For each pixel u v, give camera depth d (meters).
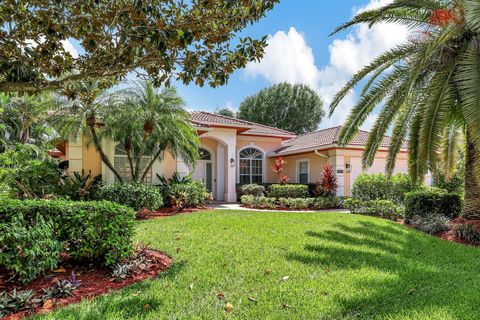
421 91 9.93
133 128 12.90
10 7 4.31
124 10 4.32
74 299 4.24
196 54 4.95
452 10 8.45
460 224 9.23
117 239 5.25
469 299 4.34
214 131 19.27
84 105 11.99
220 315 3.78
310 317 3.78
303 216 11.83
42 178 11.29
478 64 7.64
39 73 4.79
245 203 17.62
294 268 5.59
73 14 4.45
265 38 5.16
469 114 7.49
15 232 4.32
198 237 7.87
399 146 10.37
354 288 4.68
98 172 15.52
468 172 10.01
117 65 4.85
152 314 3.75
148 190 12.36
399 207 13.60
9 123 13.70
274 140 23.36
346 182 18.69
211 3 4.54
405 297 4.41
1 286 4.45
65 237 5.11
